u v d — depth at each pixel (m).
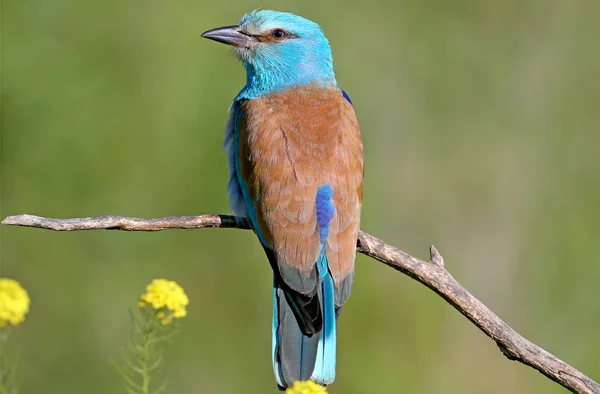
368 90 18.48
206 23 16.78
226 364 15.57
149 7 16.53
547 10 19.06
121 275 15.59
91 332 15.38
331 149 10.42
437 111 18.69
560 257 18.20
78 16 16.23
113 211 15.75
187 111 16.33
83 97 16.03
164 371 15.03
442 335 16.12
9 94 15.78
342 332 15.97
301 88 11.59
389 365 15.91
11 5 15.94
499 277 18.14
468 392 16.06
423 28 18.70
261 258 15.90
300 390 8.03
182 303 9.51
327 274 10.08
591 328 17.69
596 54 19.08
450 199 18.36
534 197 18.58
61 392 15.09
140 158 16.05
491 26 18.97
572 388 8.93
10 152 15.70
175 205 15.99
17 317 8.85
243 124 10.85
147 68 16.38
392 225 18.11
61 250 15.53
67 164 15.80
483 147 18.67
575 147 18.88
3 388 9.79
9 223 9.32
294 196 10.16
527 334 17.80
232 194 11.03
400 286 16.14
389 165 18.34
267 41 11.96
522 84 18.97
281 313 9.95
